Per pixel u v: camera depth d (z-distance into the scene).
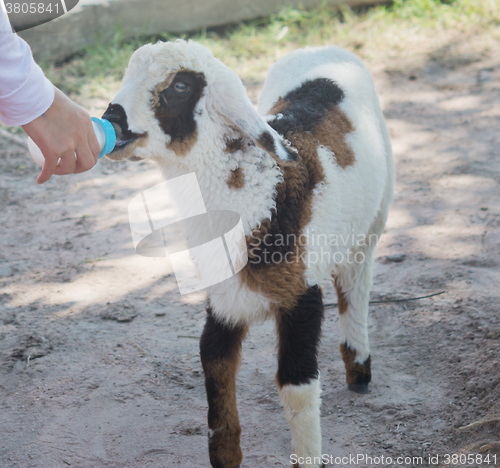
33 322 4.05
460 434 2.84
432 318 3.79
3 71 1.48
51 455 2.90
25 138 7.56
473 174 5.95
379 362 3.53
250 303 2.51
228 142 2.42
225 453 2.61
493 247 4.59
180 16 10.16
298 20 10.41
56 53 9.47
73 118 1.68
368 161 3.05
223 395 2.59
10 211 5.84
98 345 3.81
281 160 2.31
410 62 9.01
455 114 7.46
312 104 3.04
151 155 2.38
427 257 4.58
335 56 3.58
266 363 3.65
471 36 9.49
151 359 3.67
